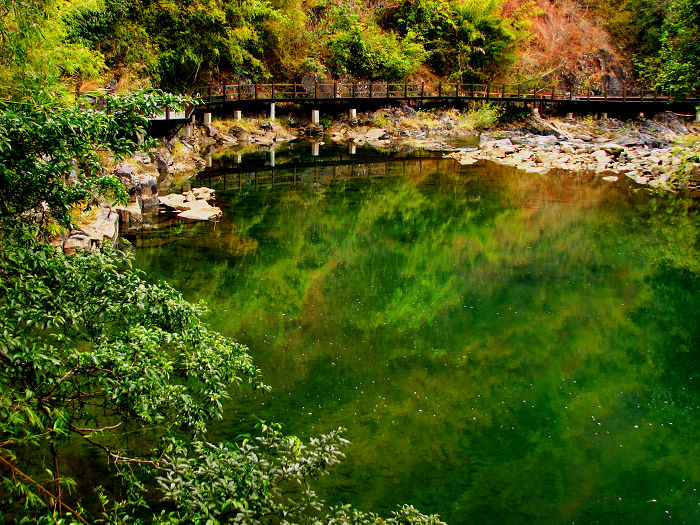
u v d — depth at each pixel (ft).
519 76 115.44
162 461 12.95
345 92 94.32
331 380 21.15
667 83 64.69
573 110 109.60
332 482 15.71
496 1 106.83
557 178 63.52
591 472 16.74
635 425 19.21
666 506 15.43
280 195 52.65
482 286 31.76
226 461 11.84
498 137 93.66
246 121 84.07
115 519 12.44
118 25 61.57
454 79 107.86
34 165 11.58
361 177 62.64
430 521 12.50
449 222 45.73
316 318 26.68
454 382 21.52
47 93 11.73
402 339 24.93
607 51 130.31
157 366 12.50
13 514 12.82
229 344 14.48
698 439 18.51
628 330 26.58
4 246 11.84
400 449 17.31
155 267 31.27
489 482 16.07
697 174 57.82
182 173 58.65
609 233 42.39
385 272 33.76
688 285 32.19
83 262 13.04
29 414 10.39
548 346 24.81
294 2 89.45
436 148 83.46
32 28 14.89
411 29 107.24
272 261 34.35
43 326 11.44
